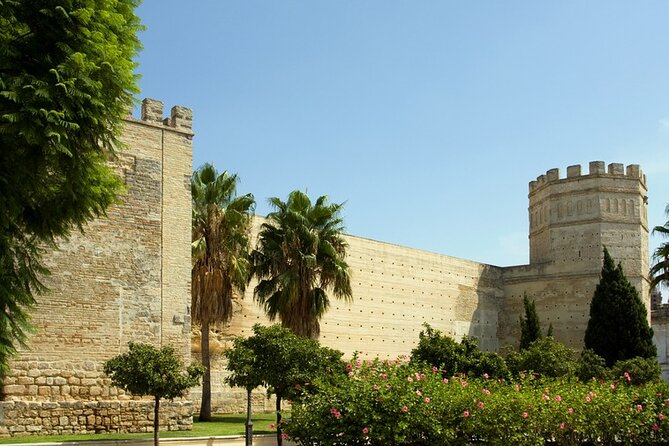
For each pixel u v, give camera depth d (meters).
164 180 28.61
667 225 33.78
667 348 60.09
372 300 45.44
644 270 53.03
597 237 52.22
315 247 31.77
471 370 29.11
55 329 25.02
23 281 14.68
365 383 13.92
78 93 13.30
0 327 13.31
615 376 35.31
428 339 30.64
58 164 14.05
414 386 14.26
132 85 14.84
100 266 26.36
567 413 16.39
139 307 27.14
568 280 52.66
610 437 17.83
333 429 13.29
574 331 51.78
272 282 32.06
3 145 13.46
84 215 15.69
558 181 54.38
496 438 14.32
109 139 15.52
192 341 35.28
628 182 53.25
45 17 13.52
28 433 23.80
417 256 49.19
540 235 55.53
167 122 29.52
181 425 27.23
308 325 31.45
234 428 27.92
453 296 51.28
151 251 27.80
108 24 14.68
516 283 54.66
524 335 46.88
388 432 13.19
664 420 18.48
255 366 22.48
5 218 13.73
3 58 13.30
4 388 23.70
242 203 33.00
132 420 26.12
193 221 31.77
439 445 13.59
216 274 31.62
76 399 25.11
